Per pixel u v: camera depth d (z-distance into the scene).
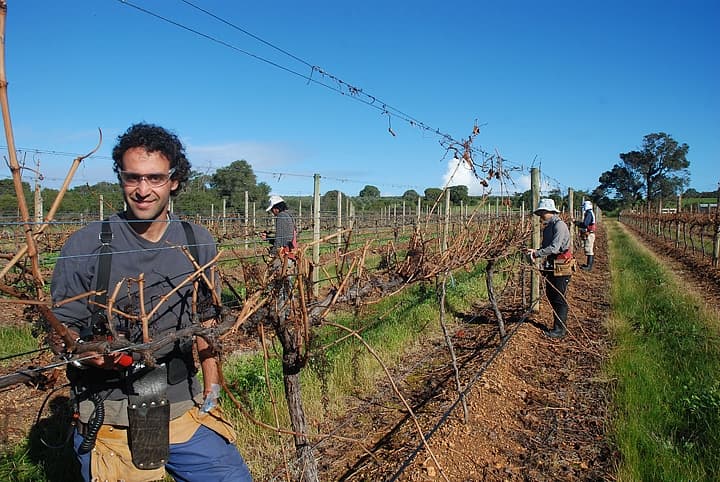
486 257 7.18
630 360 6.68
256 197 22.48
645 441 4.60
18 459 4.01
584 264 17.83
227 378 5.42
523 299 9.56
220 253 2.33
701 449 4.50
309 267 2.99
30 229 1.38
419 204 13.55
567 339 8.12
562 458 4.53
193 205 19.03
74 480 3.88
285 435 4.53
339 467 4.38
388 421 5.20
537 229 9.18
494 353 6.88
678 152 88.56
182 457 2.31
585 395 5.88
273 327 2.85
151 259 2.20
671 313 8.93
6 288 1.45
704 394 5.29
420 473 4.13
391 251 4.67
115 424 2.16
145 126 2.19
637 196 91.94
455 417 5.07
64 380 5.40
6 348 6.57
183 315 2.32
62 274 2.05
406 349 7.44
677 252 21.09
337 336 6.74
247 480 2.43
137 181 2.14
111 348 1.78
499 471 4.32
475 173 6.23
